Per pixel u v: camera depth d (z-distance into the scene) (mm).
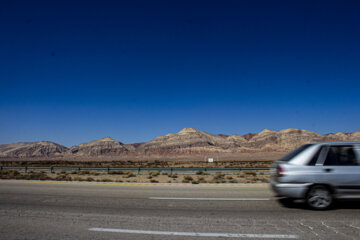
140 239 5102
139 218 6691
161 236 5273
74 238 5195
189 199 9289
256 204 8305
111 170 28859
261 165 47625
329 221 6203
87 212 7422
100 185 14000
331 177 7141
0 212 7508
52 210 7730
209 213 7176
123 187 12953
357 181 7043
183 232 5512
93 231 5629
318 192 7219
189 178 18031
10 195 10586
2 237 5289
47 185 14156
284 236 5211
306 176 7223
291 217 6633
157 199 9352
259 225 5977
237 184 13922
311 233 5371
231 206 8047
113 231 5617
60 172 27969
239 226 5906
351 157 7301
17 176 20094
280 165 7562
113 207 8078
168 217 6773
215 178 18547
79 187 13094
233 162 69188
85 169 29719
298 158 7477
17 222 6410
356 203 8164
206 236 5254
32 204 8680
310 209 7445
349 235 5227
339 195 7148
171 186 13281
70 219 6656
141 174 25500
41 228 5891
